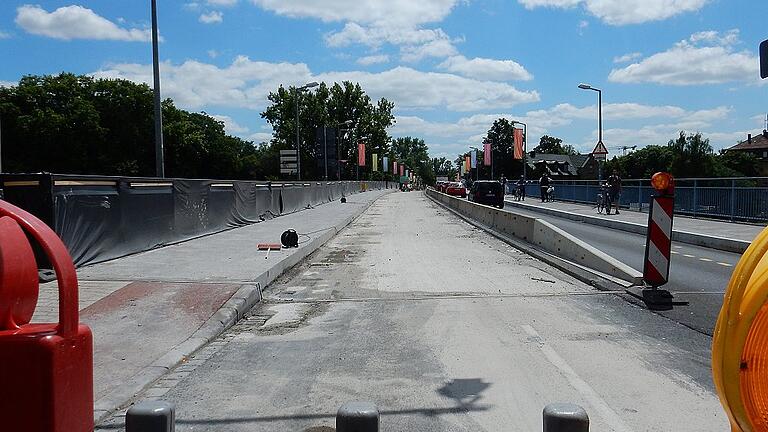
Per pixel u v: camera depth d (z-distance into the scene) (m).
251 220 24.02
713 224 22.05
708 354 6.76
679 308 9.09
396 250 17.30
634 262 14.45
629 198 33.25
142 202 14.48
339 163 76.06
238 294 9.50
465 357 6.71
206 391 5.76
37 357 3.06
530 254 15.98
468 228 25.02
